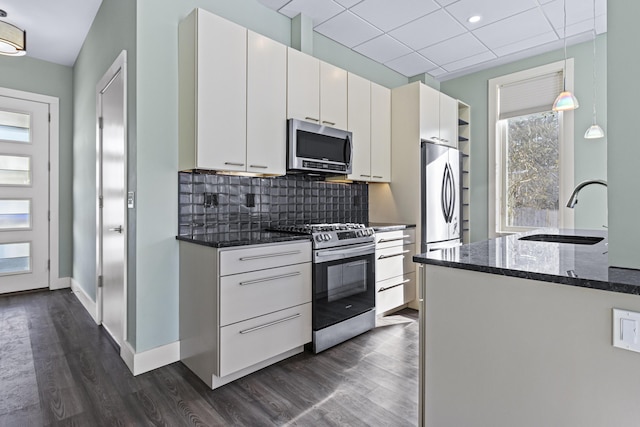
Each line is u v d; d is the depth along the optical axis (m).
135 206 2.12
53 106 4.07
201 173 2.43
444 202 3.63
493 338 1.10
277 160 2.51
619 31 0.97
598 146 3.40
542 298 1.00
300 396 1.85
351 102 3.14
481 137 4.24
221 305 1.89
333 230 2.55
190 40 2.15
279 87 2.53
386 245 3.08
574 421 0.95
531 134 3.93
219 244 1.88
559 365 0.97
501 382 1.09
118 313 2.46
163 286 2.23
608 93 0.99
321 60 3.12
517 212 4.03
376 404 1.78
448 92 4.52
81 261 3.66
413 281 3.41
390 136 3.63
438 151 3.57
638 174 0.95
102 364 2.22
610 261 1.02
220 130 2.19
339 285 2.54
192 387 1.95
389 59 3.90
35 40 3.53
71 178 4.22
